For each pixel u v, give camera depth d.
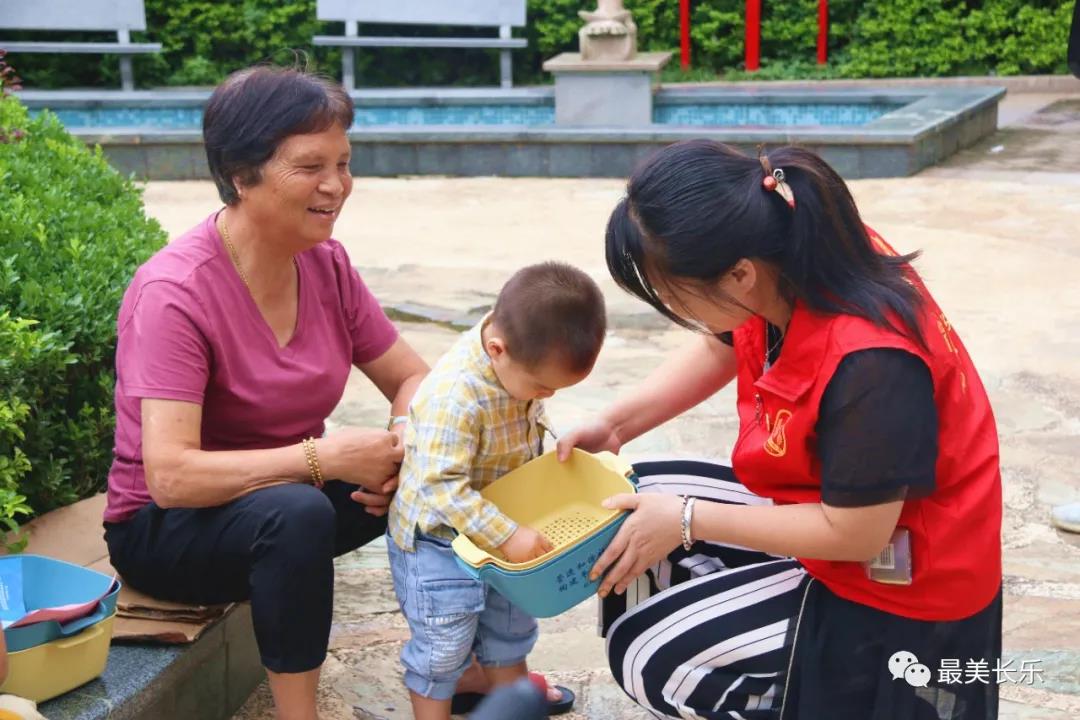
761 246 2.03
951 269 7.07
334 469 2.66
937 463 2.15
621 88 12.37
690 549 2.59
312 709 2.66
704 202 2.01
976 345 5.76
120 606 2.79
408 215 9.06
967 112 10.68
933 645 2.25
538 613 2.43
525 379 2.54
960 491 2.19
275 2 15.44
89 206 4.12
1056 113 12.55
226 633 2.94
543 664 3.24
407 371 3.13
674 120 13.00
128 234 4.19
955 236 7.82
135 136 10.55
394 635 3.35
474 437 2.60
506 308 2.51
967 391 2.19
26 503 3.30
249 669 3.08
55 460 3.41
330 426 4.95
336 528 2.94
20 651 2.39
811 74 15.08
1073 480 4.29
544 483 2.72
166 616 2.77
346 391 5.36
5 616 2.63
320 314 2.89
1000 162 10.13
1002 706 2.99
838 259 2.06
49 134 4.94
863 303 2.06
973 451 2.19
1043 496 4.18
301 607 2.54
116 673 2.62
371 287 6.97
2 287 3.38
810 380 2.11
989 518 2.21
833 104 12.50
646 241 2.07
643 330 6.16
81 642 2.49
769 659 2.34
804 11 15.26
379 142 10.63
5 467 3.03
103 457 3.53
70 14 14.35
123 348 2.64
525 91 13.12
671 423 4.93
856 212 2.11
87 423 3.46
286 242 2.64
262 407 2.77
